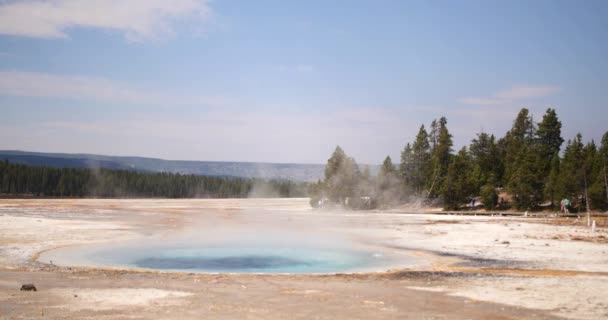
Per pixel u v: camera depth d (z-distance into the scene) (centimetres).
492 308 1354
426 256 2434
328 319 1225
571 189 5503
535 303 1416
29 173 12525
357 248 2733
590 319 1245
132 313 1266
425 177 7300
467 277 1852
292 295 1513
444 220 4772
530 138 7812
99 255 2423
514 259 2305
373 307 1358
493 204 6072
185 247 2777
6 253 2392
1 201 8488
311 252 2598
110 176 13650
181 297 1467
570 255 2408
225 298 1460
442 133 7512
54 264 2114
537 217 5066
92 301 1400
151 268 2098
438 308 1351
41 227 3547
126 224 4100
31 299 1419
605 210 5347
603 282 1734
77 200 9850
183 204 8656
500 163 7438
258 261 2300
